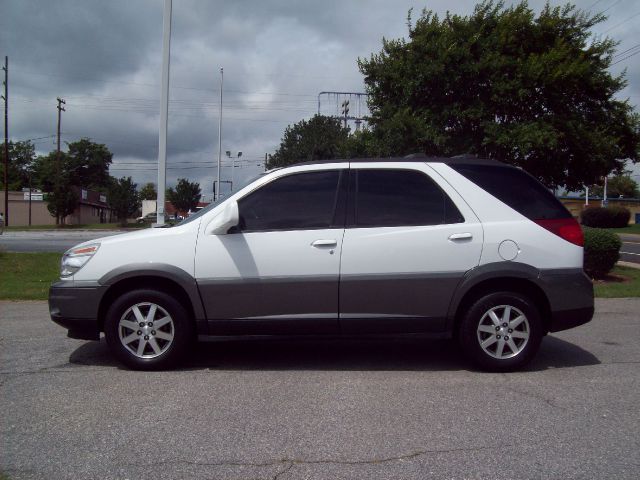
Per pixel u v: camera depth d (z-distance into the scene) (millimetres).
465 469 3551
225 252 5488
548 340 7023
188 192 54438
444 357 6219
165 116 14422
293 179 5715
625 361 6031
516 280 5598
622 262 17125
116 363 5910
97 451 3809
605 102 12977
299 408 4605
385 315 5496
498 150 11859
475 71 11727
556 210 5695
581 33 12727
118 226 53031
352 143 13906
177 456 3736
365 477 3457
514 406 4648
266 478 3449
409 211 5598
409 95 12312
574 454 3752
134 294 5527
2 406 4641
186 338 5598
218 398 4840
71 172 91438
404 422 4309
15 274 13078
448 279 5469
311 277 5453
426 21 12805
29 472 3510
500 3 12578
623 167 14148
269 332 5539
